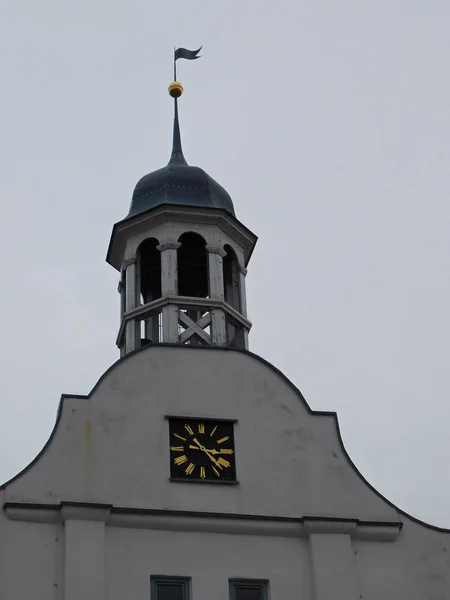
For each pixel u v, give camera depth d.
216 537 41.25
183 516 41.12
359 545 42.00
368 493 42.88
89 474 41.41
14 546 39.78
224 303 47.59
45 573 39.50
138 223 48.97
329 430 43.81
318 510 42.25
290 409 43.94
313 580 41.00
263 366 44.62
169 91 54.75
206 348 44.53
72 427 42.12
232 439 43.06
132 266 48.81
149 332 49.28
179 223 48.81
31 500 40.56
